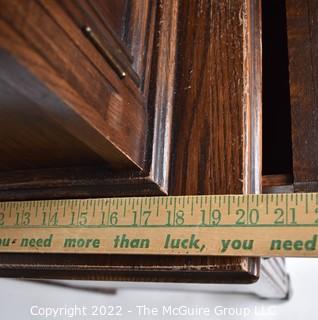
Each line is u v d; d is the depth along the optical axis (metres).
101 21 0.47
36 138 0.51
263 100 0.86
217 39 0.64
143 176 0.56
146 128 0.57
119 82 0.51
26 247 0.58
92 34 0.44
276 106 0.85
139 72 0.56
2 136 0.51
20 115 0.46
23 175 0.61
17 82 0.38
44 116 0.45
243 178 0.57
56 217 0.59
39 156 0.56
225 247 0.51
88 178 0.57
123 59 0.52
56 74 0.39
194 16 0.66
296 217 0.50
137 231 0.55
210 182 0.58
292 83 0.68
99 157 0.54
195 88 0.63
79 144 0.51
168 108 0.61
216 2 0.66
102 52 0.47
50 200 0.60
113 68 0.49
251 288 1.01
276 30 0.90
